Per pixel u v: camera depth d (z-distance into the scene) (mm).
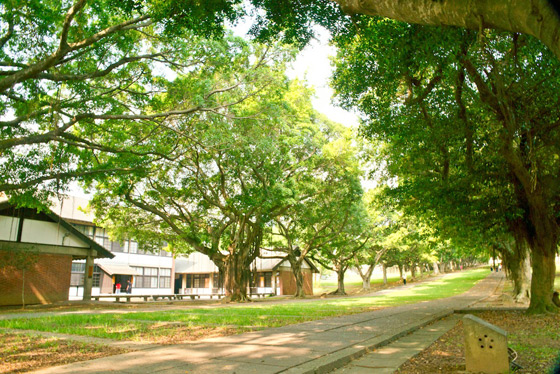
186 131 21297
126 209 29047
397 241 43688
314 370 5918
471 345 6180
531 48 10203
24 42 14766
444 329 11219
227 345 8070
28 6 13516
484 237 17328
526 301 21547
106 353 7273
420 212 17734
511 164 12820
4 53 14430
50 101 15672
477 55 11102
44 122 17734
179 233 28531
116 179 25547
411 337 9867
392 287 52656
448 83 13086
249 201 25047
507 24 3488
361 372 6203
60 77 13859
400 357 7254
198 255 50344
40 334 9695
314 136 29484
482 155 14383
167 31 11531
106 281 39000
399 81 12898
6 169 16484
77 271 35969
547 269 14516
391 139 16078
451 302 22312
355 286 67375
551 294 14484
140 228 30188
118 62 15359
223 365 6184
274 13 10383
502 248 24000
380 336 9273
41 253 22984
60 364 6363
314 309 18594
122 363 6340
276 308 19656
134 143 20875
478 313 15594
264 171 25344
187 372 5727
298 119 28016
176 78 18125
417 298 27172
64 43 12203
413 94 14031
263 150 21484
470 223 15516
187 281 51156
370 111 14594
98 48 15281
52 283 23656
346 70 14250
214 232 30438
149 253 43531
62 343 8359
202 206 29750
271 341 8602
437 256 59781
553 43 2965
